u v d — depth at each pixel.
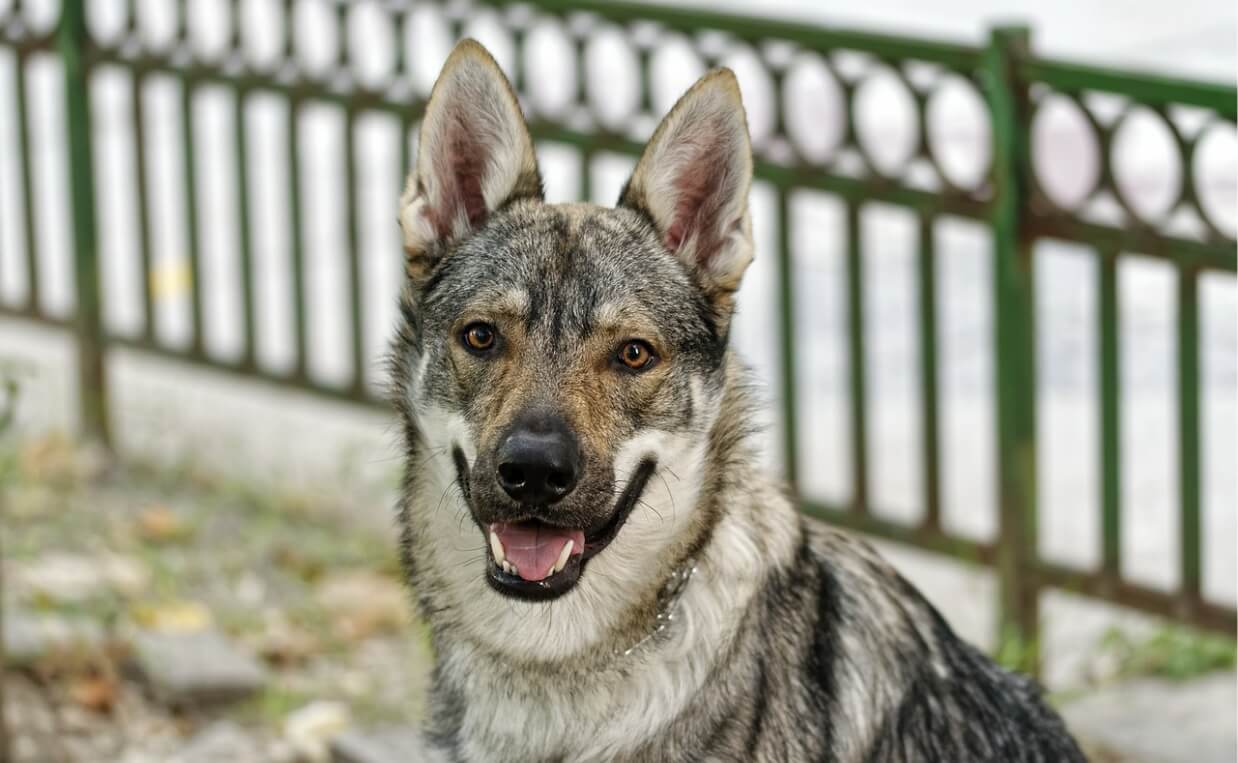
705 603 4.07
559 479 3.88
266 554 7.48
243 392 9.33
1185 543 6.01
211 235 11.16
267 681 6.27
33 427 8.57
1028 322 6.16
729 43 6.73
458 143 4.35
